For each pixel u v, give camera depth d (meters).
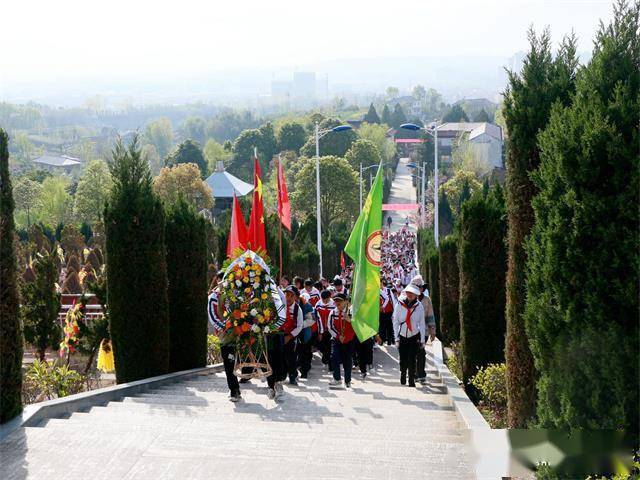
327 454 7.43
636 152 5.54
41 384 13.64
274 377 11.59
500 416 11.34
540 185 6.36
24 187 93.62
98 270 42.16
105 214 13.63
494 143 135.38
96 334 16.62
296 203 78.62
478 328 14.05
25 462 6.98
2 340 8.23
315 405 11.26
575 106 6.08
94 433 8.01
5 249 8.34
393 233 91.62
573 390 5.74
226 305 11.09
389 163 140.75
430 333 14.09
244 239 14.99
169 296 15.59
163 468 6.87
